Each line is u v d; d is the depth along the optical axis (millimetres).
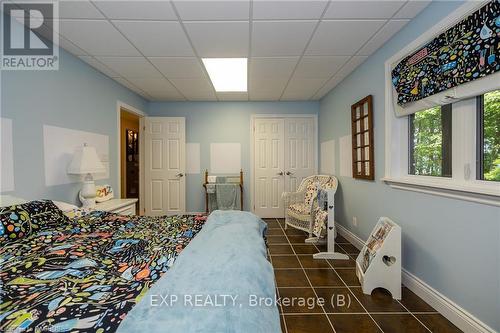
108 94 3188
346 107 3330
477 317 1428
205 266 988
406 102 2016
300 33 2186
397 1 1745
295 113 4621
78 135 2594
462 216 1518
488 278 1361
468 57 1427
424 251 1843
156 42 2316
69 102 2465
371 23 2027
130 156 6441
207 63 2814
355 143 2996
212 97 4297
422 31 1854
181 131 4473
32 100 2043
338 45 2408
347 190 3324
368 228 2734
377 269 1936
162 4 1767
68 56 2455
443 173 1800
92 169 2396
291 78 3350
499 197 1262
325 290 2025
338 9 1843
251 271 984
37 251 1211
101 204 2678
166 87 3693
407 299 1873
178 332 643
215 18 1949
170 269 976
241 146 4633
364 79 2793
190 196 4625
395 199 2205
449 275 1618
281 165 4652
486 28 1320
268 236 3512
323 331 1547
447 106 1747
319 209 2971
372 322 1625
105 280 952
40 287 881
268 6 1804
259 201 4656
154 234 1573
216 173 4625
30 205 1628
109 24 2008
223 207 4352
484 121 1482
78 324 684
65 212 1917
